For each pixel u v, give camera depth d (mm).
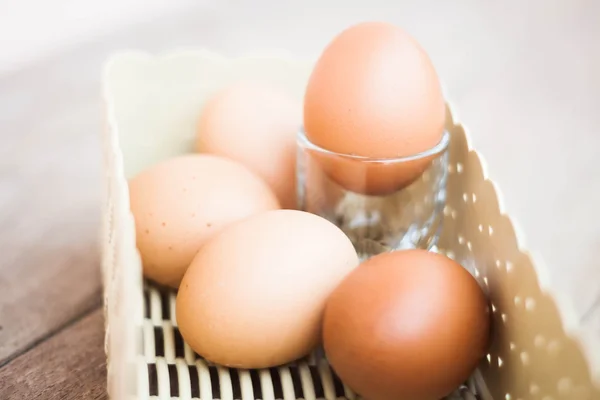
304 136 355
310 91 346
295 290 313
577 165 474
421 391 302
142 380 305
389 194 355
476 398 322
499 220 314
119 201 291
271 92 389
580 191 450
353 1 806
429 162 346
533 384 289
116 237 295
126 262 276
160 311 345
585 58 624
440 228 365
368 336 301
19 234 418
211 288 312
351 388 313
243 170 356
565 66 609
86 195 454
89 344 355
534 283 289
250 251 315
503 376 308
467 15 739
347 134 336
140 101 402
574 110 531
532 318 289
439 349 299
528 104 542
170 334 335
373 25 345
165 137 409
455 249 360
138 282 287
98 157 489
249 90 386
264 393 319
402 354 298
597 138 500
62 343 355
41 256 404
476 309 306
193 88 410
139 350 301
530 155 483
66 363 346
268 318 311
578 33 684
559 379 275
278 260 314
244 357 314
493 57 631
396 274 307
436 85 343
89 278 392
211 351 314
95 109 547
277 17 761
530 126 511
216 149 376
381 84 333
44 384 336
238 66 414
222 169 351
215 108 382
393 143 336
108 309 318
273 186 375
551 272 393
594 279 387
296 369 330
